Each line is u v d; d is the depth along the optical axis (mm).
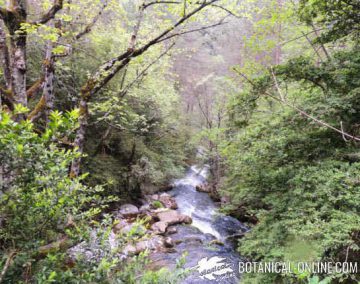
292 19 4598
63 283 1644
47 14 3486
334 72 3723
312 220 2885
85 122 4090
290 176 3783
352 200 2611
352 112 3389
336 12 3666
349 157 3438
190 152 16625
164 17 5539
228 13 4449
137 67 7969
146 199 10891
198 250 6930
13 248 1690
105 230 2279
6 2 3412
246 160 4316
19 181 1642
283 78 3988
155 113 11070
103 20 7305
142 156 10570
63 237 2076
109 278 1816
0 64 4215
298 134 3986
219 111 12062
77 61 7355
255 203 4609
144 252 2156
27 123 1663
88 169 7949
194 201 11938
